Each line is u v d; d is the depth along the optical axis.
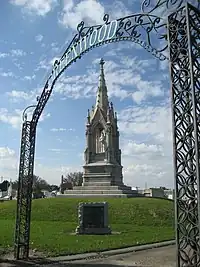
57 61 14.48
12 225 31.17
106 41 11.09
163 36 9.09
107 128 61.31
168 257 15.63
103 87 64.56
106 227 25.73
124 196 52.84
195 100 7.43
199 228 6.96
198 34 8.27
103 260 14.64
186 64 7.93
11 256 15.11
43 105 15.64
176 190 7.51
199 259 7.11
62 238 21.95
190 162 7.45
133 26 10.05
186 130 7.62
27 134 15.82
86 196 54.03
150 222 35.38
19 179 15.60
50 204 43.44
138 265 13.46
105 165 58.88
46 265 13.31
